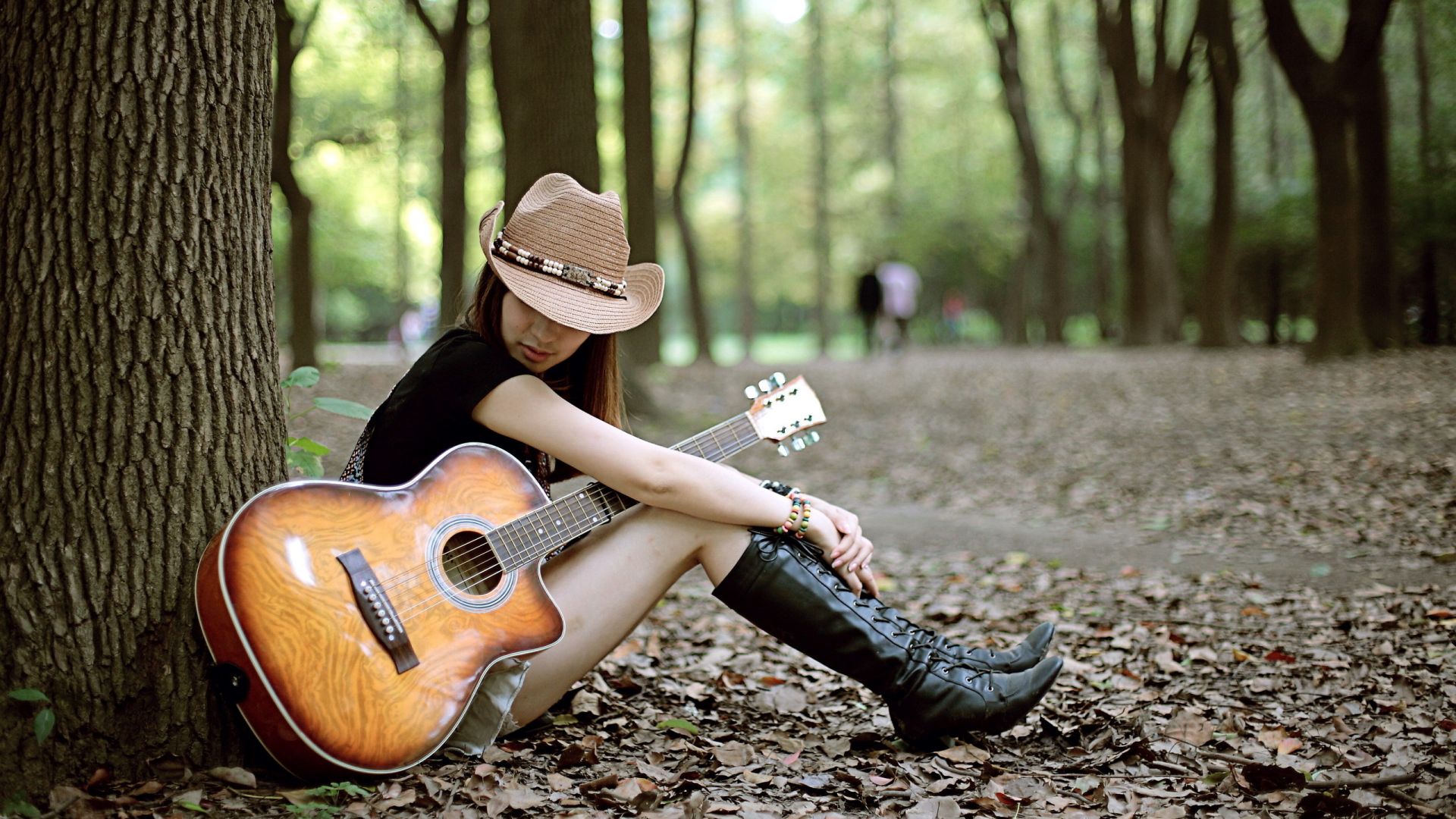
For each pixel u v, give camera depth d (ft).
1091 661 13.29
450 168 47.98
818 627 9.57
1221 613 15.23
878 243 115.34
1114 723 10.43
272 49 9.62
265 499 8.29
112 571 8.51
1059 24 92.79
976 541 21.65
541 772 9.18
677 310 184.75
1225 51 59.52
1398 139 60.39
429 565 8.73
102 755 8.46
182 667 8.66
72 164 8.52
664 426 35.99
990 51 105.81
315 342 49.85
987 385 49.67
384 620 8.36
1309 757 9.56
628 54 45.68
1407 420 29.55
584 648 9.64
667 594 17.84
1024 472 28.86
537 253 9.08
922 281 126.52
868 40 106.73
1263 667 12.55
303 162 74.59
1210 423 32.96
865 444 35.17
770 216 129.80
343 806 8.20
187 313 8.80
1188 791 8.87
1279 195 70.44
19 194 8.54
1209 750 9.81
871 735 10.14
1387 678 11.80
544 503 9.43
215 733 8.79
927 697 9.57
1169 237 71.56
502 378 9.15
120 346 8.57
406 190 86.28
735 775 9.29
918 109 114.32
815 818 8.38
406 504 8.80
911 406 44.11
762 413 10.39
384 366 58.13
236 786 8.52
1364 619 14.20
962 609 16.47
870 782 9.08
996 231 109.70
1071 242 109.81
